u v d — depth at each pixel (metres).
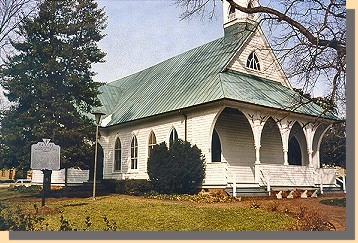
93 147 20.59
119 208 14.32
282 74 25.16
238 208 14.25
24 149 19.08
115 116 28.27
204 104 19.53
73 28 20.22
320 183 22.66
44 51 19.25
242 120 23.44
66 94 20.11
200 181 19.75
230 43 24.34
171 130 22.53
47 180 21.19
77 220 11.84
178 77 25.64
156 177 20.20
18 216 11.84
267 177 19.89
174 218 12.20
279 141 25.33
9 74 19.77
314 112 23.12
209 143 19.78
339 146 28.28
